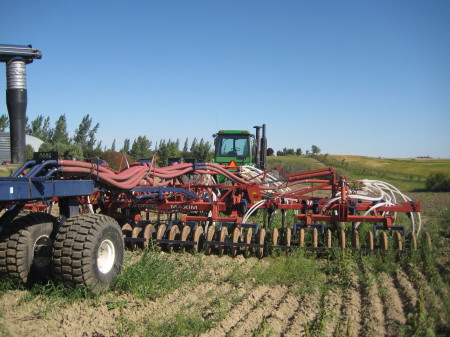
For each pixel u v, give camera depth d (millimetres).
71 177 6062
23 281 5016
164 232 7254
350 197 7527
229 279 5684
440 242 7645
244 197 8469
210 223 7559
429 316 4215
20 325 4172
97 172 5793
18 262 4945
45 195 4699
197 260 6668
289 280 5629
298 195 7914
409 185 23203
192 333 4027
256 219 10000
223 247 6949
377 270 6148
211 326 4184
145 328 4121
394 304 4758
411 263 6238
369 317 4441
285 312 4625
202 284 5539
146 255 6035
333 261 6562
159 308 4680
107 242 5215
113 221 5363
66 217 5621
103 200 7809
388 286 5469
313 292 5281
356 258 6523
